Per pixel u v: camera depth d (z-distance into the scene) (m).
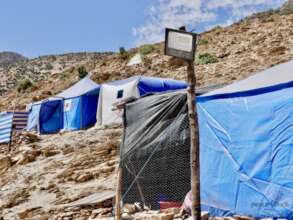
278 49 37.34
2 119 28.12
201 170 11.62
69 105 31.53
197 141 8.76
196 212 8.61
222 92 11.46
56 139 26.39
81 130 29.19
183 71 40.56
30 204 16.69
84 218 13.71
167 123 12.60
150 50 54.06
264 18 52.16
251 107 10.74
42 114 32.69
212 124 11.52
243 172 10.65
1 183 20.66
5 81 189.38
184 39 8.44
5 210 16.88
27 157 22.75
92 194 15.80
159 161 12.66
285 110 10.08
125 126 13.53
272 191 9.99
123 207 12.88
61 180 18.55
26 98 53.69
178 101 12.41
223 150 11.17
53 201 16.27
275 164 10.05
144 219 11.18
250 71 33.56
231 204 10.80
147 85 27.44
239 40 45.12
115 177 17.19
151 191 12.74
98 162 19.55
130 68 47.75
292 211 9.55
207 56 41.06
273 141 10.16
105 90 28.77
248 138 10.67
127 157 13.26
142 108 13.08
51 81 58.84
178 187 12.28
